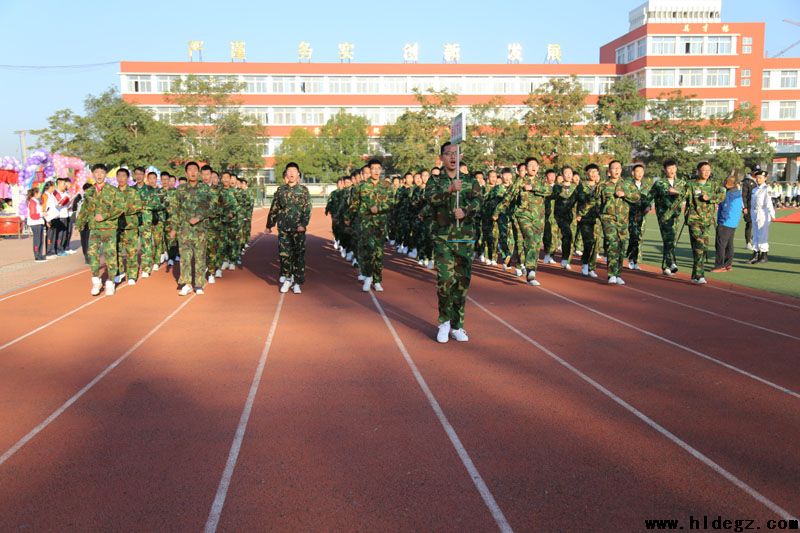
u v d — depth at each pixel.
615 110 45.00
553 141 39.41
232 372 5.26
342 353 5.84
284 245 9.20
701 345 6.04
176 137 49.66
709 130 44.41
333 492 3.25
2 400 4.62
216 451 3.73
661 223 10.73
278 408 4.42
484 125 45.78
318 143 54.59
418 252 13.09
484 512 3.05
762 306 7.95
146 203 11.01
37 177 20.23
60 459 3.64
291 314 7.65
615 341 6.23
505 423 4.14
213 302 8.49
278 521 2.98
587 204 10.60
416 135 46.50
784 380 4.97
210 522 2.98
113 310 7.94
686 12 58.72
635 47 60.12
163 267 12.44
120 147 46.56
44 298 8.83
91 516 3.04
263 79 59.72
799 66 60.38
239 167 52.41
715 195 9.49
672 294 8.93
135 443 3.85
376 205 9.12
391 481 3.36
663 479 3.37
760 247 12.45
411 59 61.97
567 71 60.25
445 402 4.53
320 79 60.19
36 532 2.91
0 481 3.39
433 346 6.09
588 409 4.38
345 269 12.34
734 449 3.72
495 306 8.11
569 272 11.49
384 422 4.16
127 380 5.07
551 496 3.20
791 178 47.81
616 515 3.02
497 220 12.22
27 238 20.30
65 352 5.93
